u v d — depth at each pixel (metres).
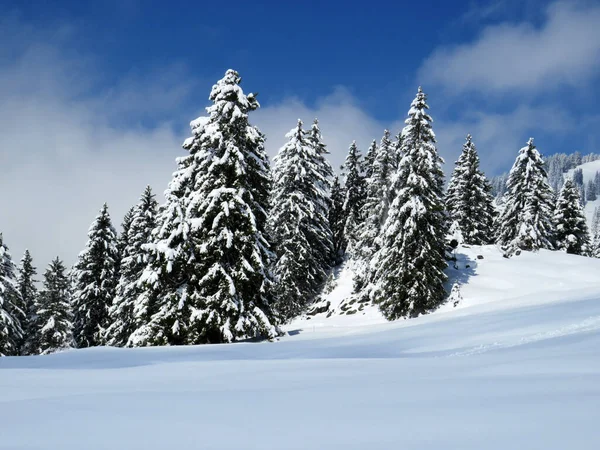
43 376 7.40
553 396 3.63
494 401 3.60
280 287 35.84
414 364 7.22
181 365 8.96
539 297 23.91
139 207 34.53
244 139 23.09
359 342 15.09
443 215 32.25
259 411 3.74
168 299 20.88
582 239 53.38
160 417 3.59
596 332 8.62
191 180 24.42
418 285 29.09
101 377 7.18
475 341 11.13
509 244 45.41
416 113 31.88
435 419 3.12
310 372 6.80
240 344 17.25
